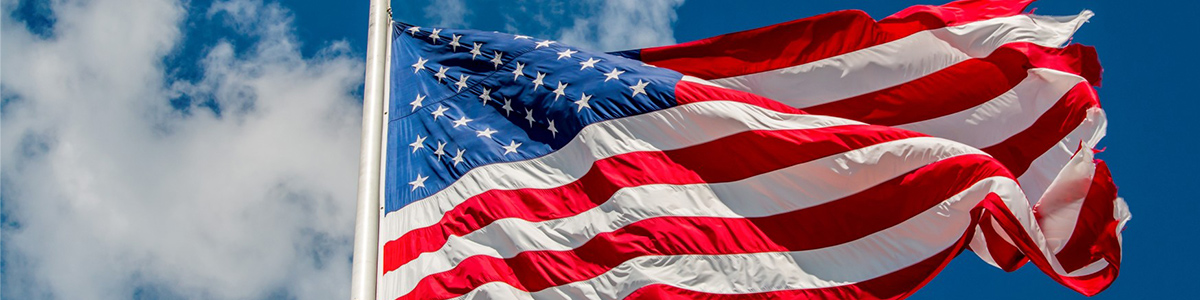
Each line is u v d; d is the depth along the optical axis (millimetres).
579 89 15430
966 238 13648
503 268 13727
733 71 16203
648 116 14914
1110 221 14117
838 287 13445
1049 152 15727
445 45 16906
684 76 15422
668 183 14258
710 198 14141
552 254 13773
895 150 14234
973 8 16625
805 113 14805
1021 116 15922
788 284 13430
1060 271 13945
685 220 13875
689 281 13359
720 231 13797
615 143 14719
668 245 13641
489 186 14656
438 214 14531
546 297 13461
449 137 15523
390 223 14703
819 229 13875
